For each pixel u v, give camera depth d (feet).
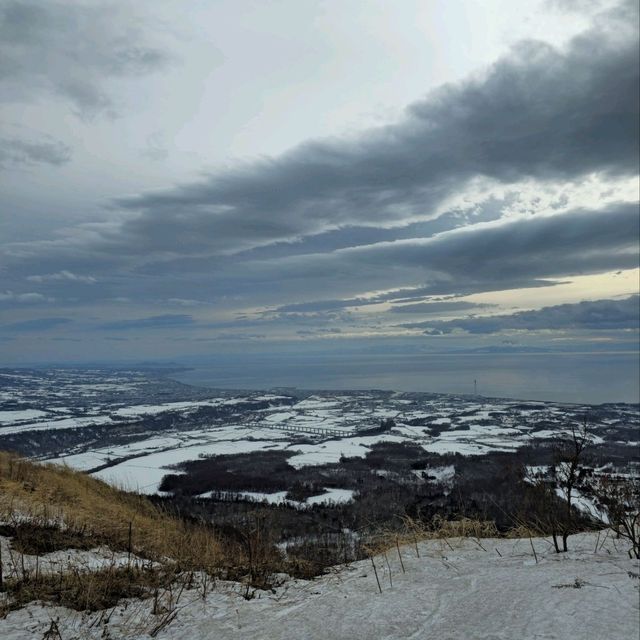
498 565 15.06
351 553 21.65
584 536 17.92
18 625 13.85
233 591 16.39
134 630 13.32
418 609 11.39
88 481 49.39
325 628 11.21
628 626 8.25
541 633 8.63
